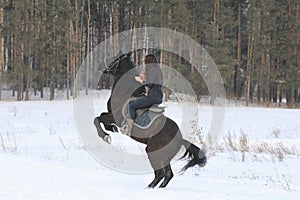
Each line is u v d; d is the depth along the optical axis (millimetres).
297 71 50375
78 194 9297
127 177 11977
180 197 9312
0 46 45344
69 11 48438
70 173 11906
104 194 9398
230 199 9250
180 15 45594
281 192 10414
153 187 10445
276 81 51375
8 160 13711
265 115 34719
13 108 34156
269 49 51531
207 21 51188
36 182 10383
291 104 51344
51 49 48094
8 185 9930
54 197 8953
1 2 46406
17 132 22281
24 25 47406
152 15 46312
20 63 45781
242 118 32156
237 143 19750
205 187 10781
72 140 19797
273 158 15977
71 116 29844
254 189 10703
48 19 48719
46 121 27203
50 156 15305
